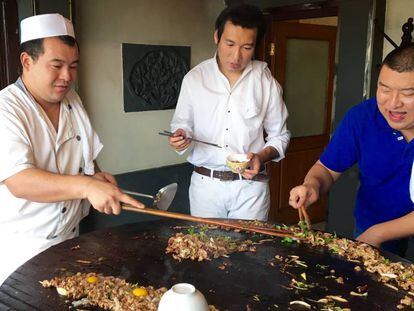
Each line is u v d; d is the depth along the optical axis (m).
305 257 1.69
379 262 1.63
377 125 2.01
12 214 1.79
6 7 2.66
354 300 1.39
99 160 3.32
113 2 3.22
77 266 1.57
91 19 3.12
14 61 2.74
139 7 3.38
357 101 3.26
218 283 1.48
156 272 1.54
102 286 1.42
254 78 2.46
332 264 1.63
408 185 1.96
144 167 3.61
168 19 3.58
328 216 3.61
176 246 1.73
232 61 2.28
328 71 4.56
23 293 1.38
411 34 3.04
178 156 3.83
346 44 3.28
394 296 1.42
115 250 1.71
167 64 3.60
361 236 1.90
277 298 1.40
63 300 1.35
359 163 2.12
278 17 3.81
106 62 3.25
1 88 2.72
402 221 1.78
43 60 1.67
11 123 1.66
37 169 1.65
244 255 1.69
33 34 1.65
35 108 1.76
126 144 3.47
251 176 2.25
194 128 2.54
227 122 2.43
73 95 1.98
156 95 3.57
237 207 2.49
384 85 1.75
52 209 1.84
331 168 2.15
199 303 1.07
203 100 2.45
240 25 2.20
